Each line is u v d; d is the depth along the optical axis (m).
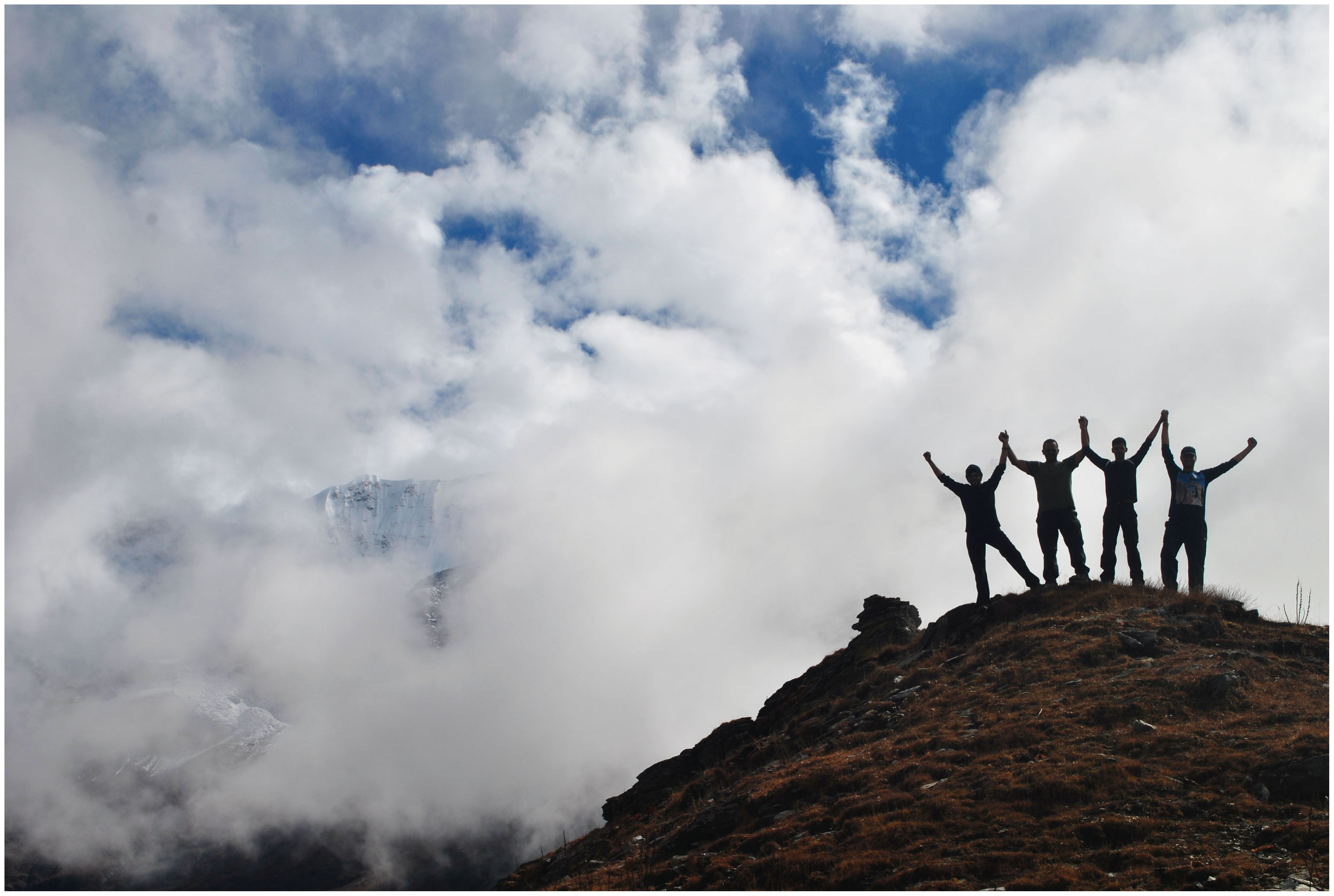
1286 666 16.75
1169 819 12.31
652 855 16.36
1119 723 15.28
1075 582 22.20
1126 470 21.92
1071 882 10.99
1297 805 12.22
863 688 22.08
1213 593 20.77
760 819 15.77
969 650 20.86
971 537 23.08
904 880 11.88
